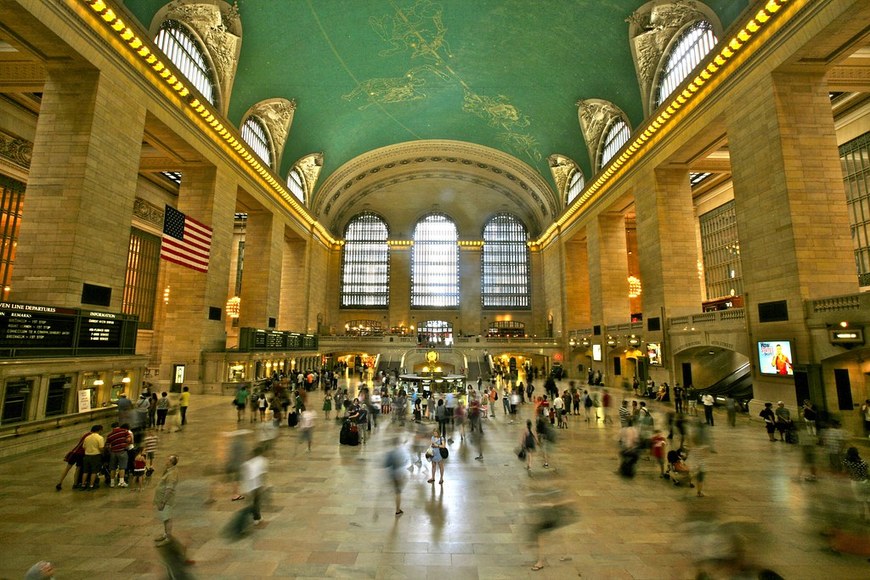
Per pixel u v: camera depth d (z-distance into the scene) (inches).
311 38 927.0
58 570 187.5
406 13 910.4
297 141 1204.5
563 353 1457.9
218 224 867.4
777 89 567.2
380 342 1523.1
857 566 198.4
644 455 407.2
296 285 1429.6
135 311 1103.6
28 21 475.5
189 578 183.0
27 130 780.0
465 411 564.4
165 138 745.0
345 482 322.7
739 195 627.5
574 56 946.1
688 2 716.0
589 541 223.9
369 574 189.0
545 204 1617.9
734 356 829.8
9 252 756.6
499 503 281.1
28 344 414.0
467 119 1386.6
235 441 308.8
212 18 767.1
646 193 901.2
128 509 260.5
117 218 587.5
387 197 1889.8
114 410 502.3
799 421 487.5
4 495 283.1
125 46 601.6
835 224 541.6
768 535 231.1
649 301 888.3
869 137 756.0
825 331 492.7
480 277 1867.6
